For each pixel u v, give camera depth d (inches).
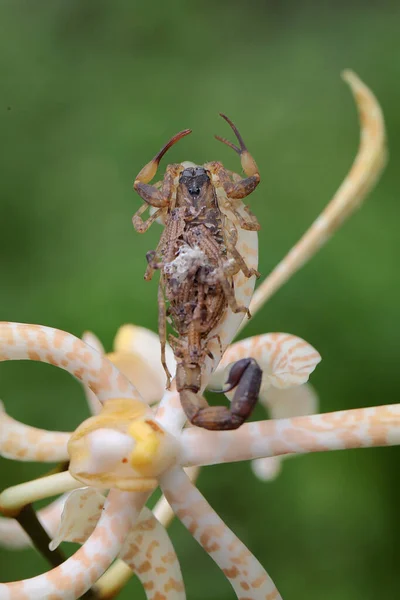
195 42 34.9
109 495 10.5
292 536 20.6
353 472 20.5
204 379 10.6
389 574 20.1
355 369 22.0
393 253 23.3
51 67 32.7
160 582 10.7
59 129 30.1
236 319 10.7
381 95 30.7
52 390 21.6
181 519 10.6
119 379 10.7
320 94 31.2
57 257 25.5
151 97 31.7
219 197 10.9
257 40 34.9
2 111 30.5
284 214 27.0
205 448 10.6
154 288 22.8
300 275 22.8
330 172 28.3
